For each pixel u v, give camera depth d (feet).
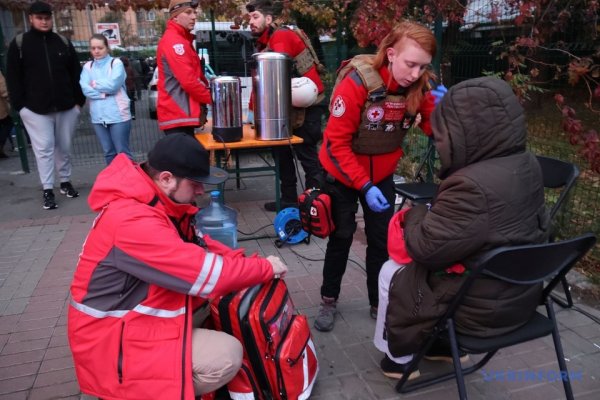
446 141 5.99
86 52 21.91
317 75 15.33
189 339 6.15
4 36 20.90
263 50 15.42
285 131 13.21
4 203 17.65
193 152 6.02
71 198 18.13
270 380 6.97
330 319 9.55
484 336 6.34
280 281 7.34
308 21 23.89
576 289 10.78
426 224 6.07
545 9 13.08
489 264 5.63
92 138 25.35
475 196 5.66
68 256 13.11
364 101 7.93
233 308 6.79
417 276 6.59
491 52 15.40
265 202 17.38
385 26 15.02
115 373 5.99
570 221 12.89
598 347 8.99
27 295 11.11
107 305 5.97
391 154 8.71
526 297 6.30
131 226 5.77
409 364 7.68
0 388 8.09
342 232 8.89
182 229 6.64
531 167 5.98
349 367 8.48
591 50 12.84
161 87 13.57
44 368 8.59
